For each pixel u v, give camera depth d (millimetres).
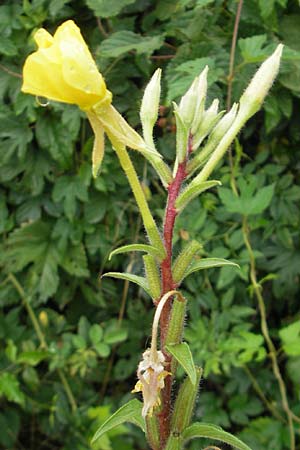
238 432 449
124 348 442
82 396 449
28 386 442
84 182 414
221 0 376
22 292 438
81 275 426
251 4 371
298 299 438
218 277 414
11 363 443
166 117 402
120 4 366
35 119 402
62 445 468
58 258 429
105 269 444
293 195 408
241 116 196
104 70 389
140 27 408
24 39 405
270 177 411
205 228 398
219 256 395
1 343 444
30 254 430
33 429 461
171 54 399
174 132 401
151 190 430
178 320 188
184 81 343
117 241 428
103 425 206
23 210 433
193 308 408
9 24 399
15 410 457
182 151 192
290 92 379
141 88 404
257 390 418
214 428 198
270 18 371
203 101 196
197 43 372
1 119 409
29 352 431
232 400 427
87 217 423
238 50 376
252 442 411
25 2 394
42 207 437
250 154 424
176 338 188
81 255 427
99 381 453
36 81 171
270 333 438
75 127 390
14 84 404
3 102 410
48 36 174
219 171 391
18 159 418
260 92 196
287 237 410
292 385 441
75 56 168
